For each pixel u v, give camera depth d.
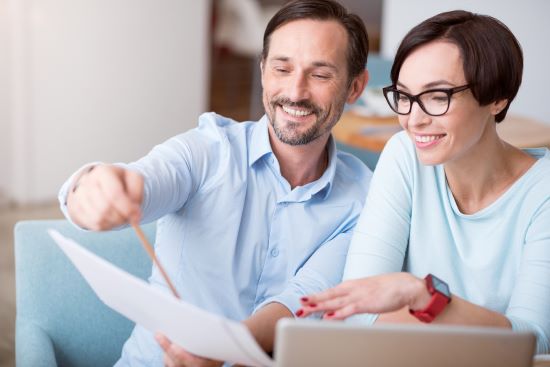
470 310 1.26
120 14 4.60
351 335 0.93
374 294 1.19
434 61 1.36
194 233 1.60
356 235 1.58
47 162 4.55
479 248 1.53
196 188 1.61
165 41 4.84
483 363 0.99
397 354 0.95
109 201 1.20
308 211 1.67
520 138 2.98
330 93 1.57
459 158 1.49
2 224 4.24
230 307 1.62
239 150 1.66
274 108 1.58
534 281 1.43
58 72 4.45
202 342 1.07
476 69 1.35
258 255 1.63
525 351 1.00
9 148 4.48
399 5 4.54
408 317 1.36
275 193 1.65
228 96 7.08
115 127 4.74
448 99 1.35
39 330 1.70
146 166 1.49
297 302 1.51
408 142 1.61
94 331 1.77
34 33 4.32
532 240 1.47
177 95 4.99
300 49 1.54
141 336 1.61
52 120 4.50
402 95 1.41
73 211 1.26
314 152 1.64
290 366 0.94
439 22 1.37
